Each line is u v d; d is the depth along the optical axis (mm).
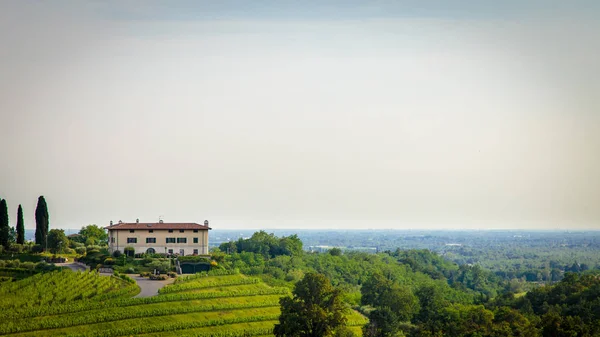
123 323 122812
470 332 124688
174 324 124688
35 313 119562
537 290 166000
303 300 121625
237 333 127875
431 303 159500
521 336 120062
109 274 164000
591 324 126062
